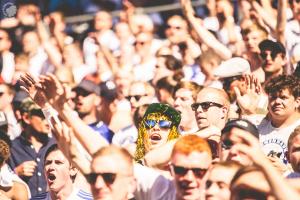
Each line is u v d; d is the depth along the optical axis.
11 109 19.70
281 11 18.20
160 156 11.77
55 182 13.15
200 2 23.02
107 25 24.09
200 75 19.58
